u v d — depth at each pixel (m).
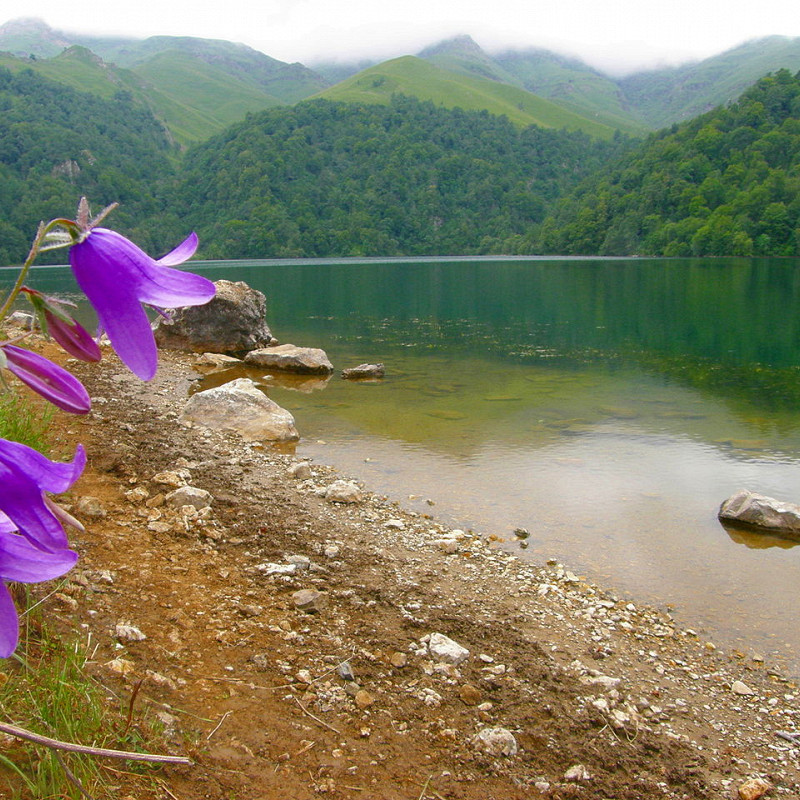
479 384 13.08
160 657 3.71
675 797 3.39
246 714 3.43
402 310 28.77
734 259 85.94
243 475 7.46
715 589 5.57
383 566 5.58
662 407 11.48
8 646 1.21
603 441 9.43
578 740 3.68
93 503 5.46
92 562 4.61
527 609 5.16
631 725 3.88
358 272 65.00
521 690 4.04
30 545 1.26
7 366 1.22
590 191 130.00
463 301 33.56
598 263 82.56
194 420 9.33
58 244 1.29
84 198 1.32
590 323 24.33
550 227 124.44
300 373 13.68
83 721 2.88
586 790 3.34
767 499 6.85
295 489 7.22
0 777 2.57
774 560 6.06
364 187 143.50
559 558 6.02
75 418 8.32
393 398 11.68
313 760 3.21
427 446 9.02
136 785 2.78
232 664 3.84
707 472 8.23
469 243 138.38
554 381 13.55
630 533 6.55
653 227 103.56
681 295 37.50
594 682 4.21
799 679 4.51
